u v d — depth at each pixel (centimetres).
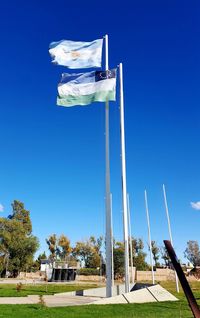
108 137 2331
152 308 1700
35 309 1591
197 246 9256
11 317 1382
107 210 2222
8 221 8350
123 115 2375
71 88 2352
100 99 2317
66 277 5759
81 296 2520
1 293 2555
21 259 8112
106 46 2439
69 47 2431
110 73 2350
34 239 8294
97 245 9506
